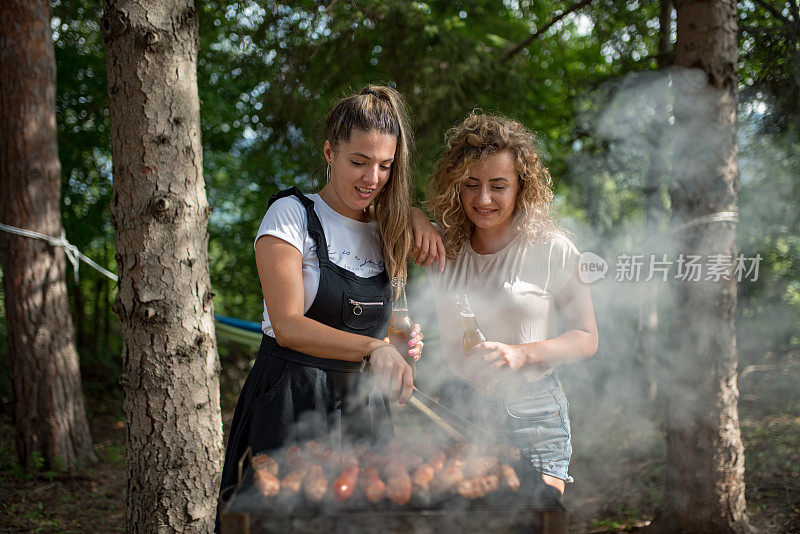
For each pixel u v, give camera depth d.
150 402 2.49
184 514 2.54
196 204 2.56
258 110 7.33
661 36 5.32
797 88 4.61
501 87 5.88
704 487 3.52
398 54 5.54
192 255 2.54
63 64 7.13
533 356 1.94
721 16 3.34
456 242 2.15
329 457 1.49
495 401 2.07
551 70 7.17
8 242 4.89
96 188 7.73
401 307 1.91
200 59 7.16
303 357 1.77
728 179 3.40
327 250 1.80
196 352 2.56
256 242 1.75
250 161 7.41
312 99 5.77
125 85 2.43
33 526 4.09
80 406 5.18
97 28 7.21
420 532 1.21
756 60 4.70
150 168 2.44
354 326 1.82
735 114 3.41
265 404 1.75
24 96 4.74
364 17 5.36
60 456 5.01
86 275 7.97
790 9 4.52
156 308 2.47
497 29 6.92
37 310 4.94
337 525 1.20
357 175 1.73
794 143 5.15
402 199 1.85
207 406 2.59
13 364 4.98
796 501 4.00
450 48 5.48
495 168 1.96
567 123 6.54
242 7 5.80
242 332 5.28
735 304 3.49
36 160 4.82
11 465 5.08
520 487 1.38
